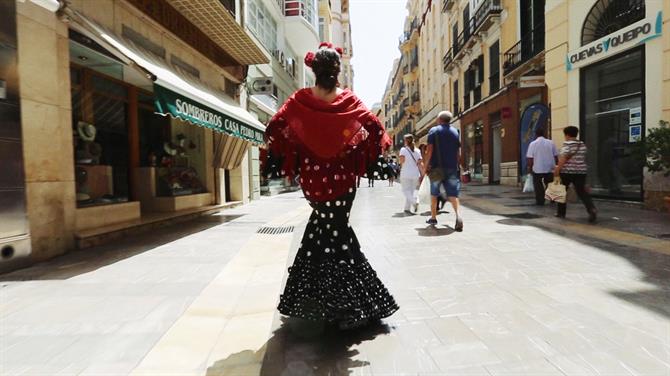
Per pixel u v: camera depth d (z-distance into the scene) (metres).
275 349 2.07
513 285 2.98
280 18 17.53
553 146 8.19
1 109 3.77
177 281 3.36
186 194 8.79
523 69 13.69
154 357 1.99
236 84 11.67
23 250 3.91
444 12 25.66
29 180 4.07
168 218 7.01
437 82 29.67
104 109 6.79
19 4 4.03
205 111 6.27
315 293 2.22
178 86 5.67
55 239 4.46
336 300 2.19
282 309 2.30
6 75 3.83
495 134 18.11
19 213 3.89
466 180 19.78
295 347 2.09
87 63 6.15
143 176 8.02
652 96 7.30
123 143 7.37
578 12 9.23
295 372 1.82
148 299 2.89
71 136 4.82
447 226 5.86
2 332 2.32
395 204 9.77
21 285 3.28
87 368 1.88
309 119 2.12
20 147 3.95
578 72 9.29
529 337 2.10
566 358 1.87
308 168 2.22
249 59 11.16
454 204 5.45
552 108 10.35
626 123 8.12
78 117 6.10
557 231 5.12
